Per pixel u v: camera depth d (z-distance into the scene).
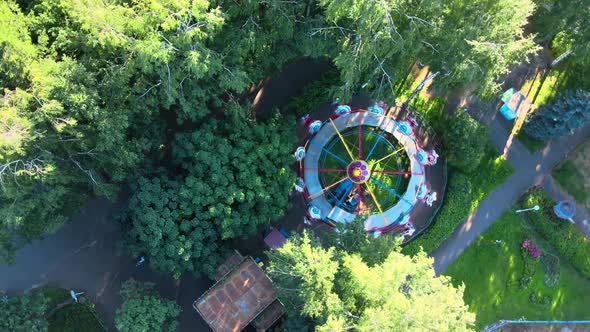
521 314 38.59
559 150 40.56
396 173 38.16
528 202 39.31
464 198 38.72
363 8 24.39
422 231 38.78
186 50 26.80
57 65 25.34
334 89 33.38
